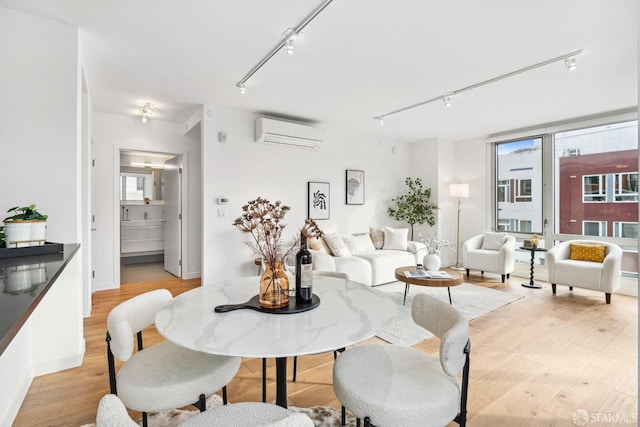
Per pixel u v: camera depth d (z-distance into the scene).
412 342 2.79
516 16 2.19
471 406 1.90
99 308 3.61
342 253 4.68
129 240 6.70
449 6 2.08
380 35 2.44
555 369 2.33
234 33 2.43
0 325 0.71
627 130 4.32
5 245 1.83
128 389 1.23
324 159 5.27
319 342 1.08
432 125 5.12
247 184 4.44
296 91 3.63
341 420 1.72
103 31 2.39
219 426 0.98
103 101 3.93
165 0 2.03
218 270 4.19
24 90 2.15
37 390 2.03
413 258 5.08
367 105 4.14
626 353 2.57
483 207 5.87
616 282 3.80
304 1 2.04
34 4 2.07
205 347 1.03
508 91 3.60
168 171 5.68
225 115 4.24
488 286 4.68
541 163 5.14
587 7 2.08
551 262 4.29
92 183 4.15
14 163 2.12
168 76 3.21
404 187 6.39
